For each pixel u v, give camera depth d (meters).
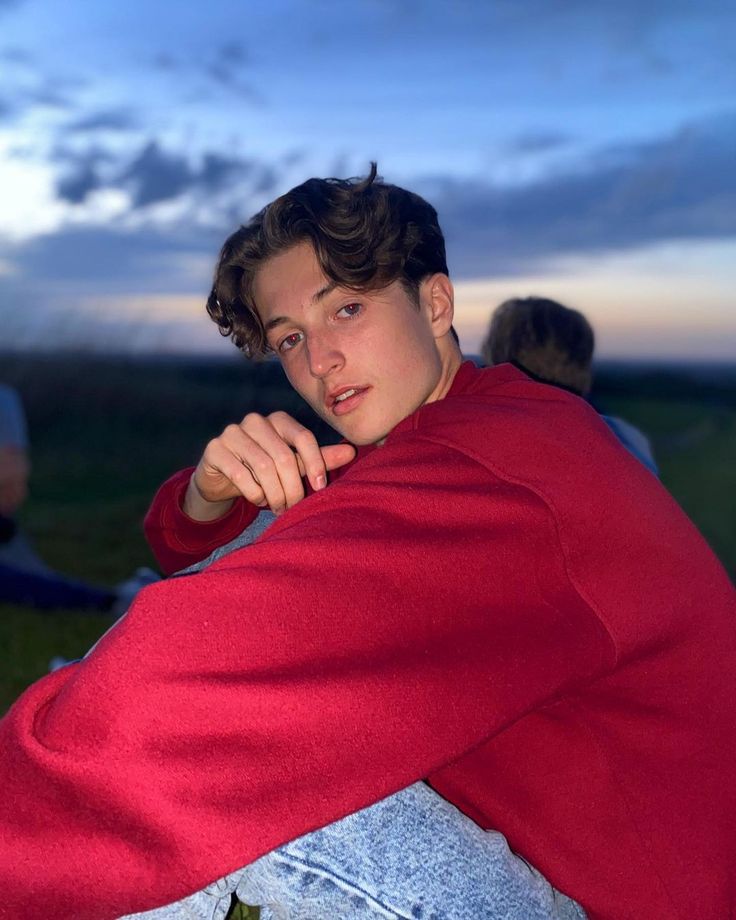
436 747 0.59
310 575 0.60
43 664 2.24
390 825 0.61
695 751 0.69
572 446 0.70
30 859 0.55
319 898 0.60
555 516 0.66
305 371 0.79
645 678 0.69
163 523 0.91
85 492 5.10
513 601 0.64
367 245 0.76
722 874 0.68
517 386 0.81
